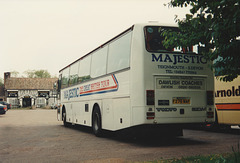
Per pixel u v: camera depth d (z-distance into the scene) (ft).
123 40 32.01
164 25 29.55
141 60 28.19
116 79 33.06
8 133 45.27
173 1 22.06
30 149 28.96
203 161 19.30
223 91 38.68
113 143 32.55
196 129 48.98
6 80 284.00
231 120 37.45
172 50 28.91
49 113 136.05
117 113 32.40
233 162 18.20
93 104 40.73
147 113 27.50
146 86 27.78
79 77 48.85
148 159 22.30
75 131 48.60
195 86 29.27
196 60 29.55
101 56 38.68
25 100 281.95
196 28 21.36
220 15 19.71
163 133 33.17
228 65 22.07
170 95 28.30
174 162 19.66
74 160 22.90
